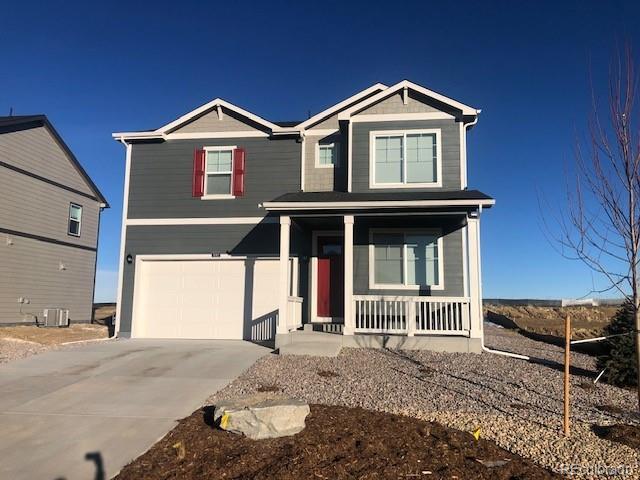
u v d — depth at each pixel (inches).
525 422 248.7
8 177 779.4
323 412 253.3
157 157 597.9
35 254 839.1
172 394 305.1
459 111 536.7
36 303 838.5
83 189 982.4
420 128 542.0
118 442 227.0
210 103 587.2
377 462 192.2
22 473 196.4
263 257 567.2
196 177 586.2
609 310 1395.2
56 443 226.5
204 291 572.4
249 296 565.0
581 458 202.5
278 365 382.0
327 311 566.9
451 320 469.4
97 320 1065.5
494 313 1279.5
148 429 243.1
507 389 318.3
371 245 545.3
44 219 864.3
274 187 578.9
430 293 530.9
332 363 392.2
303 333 474.6
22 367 378.0
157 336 570.3
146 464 198.8
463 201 458.6
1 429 245.6
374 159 545.3
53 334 652.7
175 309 573.0
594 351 486.3
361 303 529.7
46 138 871.1
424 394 301.9
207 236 577.9
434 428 232.7
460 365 391.5
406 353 437.7
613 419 258.1
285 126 649.6
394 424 235.9
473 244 466.6
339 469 184.9
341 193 534.9
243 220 576.1
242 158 586.2
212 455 202.2
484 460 198.4
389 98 551.8
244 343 513.7
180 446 204.4
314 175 583.5
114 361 398.0
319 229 578.2
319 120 585.0
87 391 313.0
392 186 535.8
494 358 425.7
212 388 318.3
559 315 1252.5
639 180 231.6
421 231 542.0
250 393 304.8
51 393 308.7
